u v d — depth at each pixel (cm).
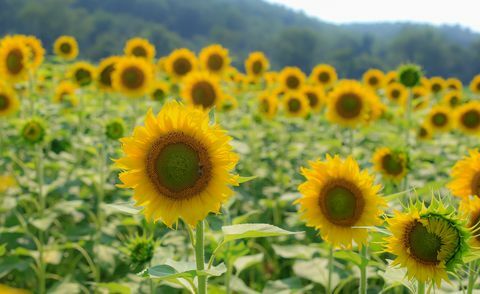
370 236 446
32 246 732
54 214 719
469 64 17188
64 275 753
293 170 1044
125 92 1055
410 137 1273
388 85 1688
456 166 415
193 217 329
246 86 1741
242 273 799
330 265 518
